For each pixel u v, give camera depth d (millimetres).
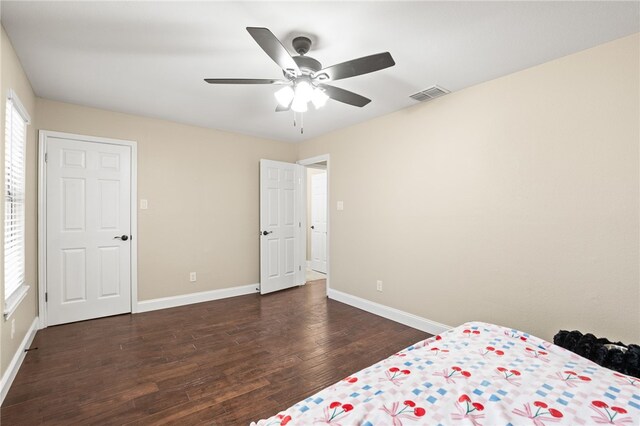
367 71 1845
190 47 2125
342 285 4117
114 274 3479
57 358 2469
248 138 4520
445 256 2955
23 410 1820
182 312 3646
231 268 4359
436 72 2486
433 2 1664
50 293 3117
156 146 3732
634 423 927
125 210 3537
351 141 3979
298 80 1999
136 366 2352
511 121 2498
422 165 3150
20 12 1742
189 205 3988
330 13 1760
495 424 941
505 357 1380
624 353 1678
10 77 2049
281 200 4758
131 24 1868
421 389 1122
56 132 3121
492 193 2615
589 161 2109
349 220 4008
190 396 1980
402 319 3318
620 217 1991
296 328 3162
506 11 1736
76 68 2422
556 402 1039
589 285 2111
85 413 1803
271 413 1825
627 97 1964
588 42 2047
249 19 1816
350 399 1075
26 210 2627
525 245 2420
